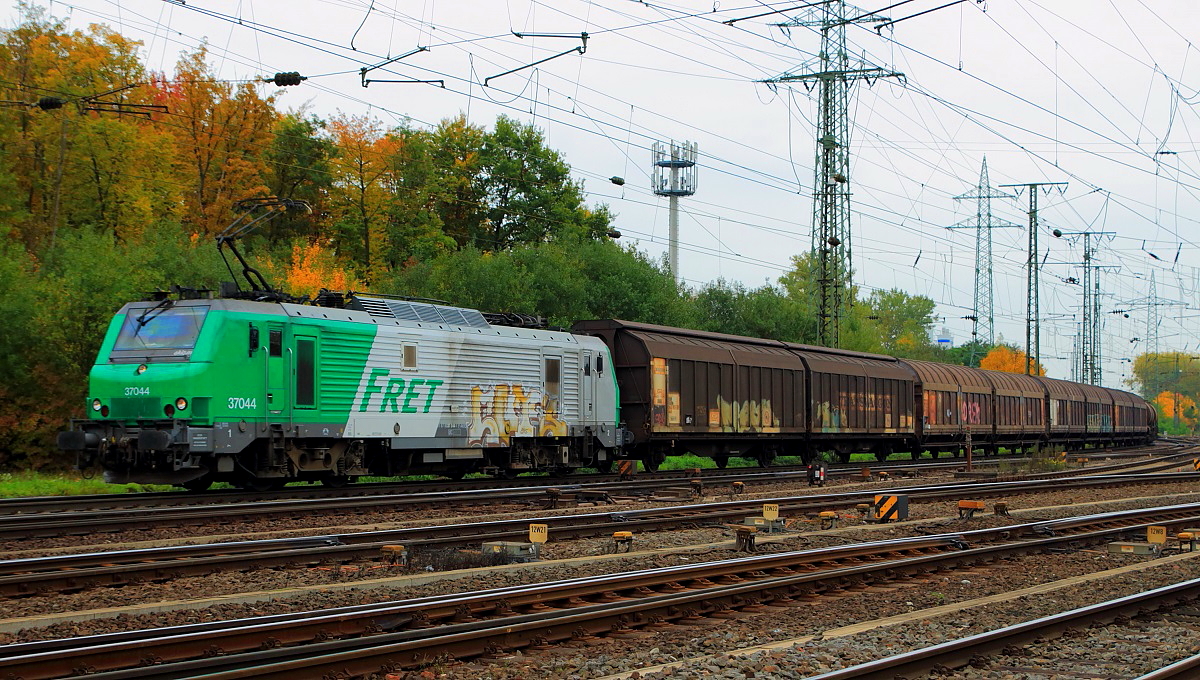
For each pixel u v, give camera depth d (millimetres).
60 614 9461
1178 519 19688
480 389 25078
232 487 23703
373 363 22625
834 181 42312
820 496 21906
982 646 8828
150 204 40375
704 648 9172
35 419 29281
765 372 34688
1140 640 9539
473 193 62531
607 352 29312
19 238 38188
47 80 40688
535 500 21344
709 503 20797
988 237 73812
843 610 11039
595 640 9359
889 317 119875
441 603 9617
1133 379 150500
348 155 55906
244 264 22328
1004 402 49531
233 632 8305
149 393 19875
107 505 19156
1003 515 20203
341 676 7648
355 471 22656
